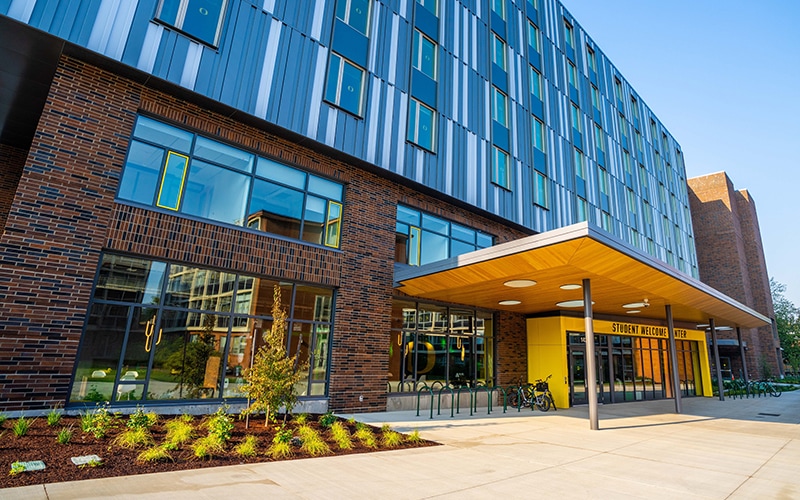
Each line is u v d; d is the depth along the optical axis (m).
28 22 8.38
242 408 10.49
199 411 9.89
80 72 9.23
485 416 13.61
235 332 10.87
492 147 18.56
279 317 9.53
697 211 45.56
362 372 12.95
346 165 13.61
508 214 18.58
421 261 15.53
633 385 21.38
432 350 15.36
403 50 15.58
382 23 15.04
